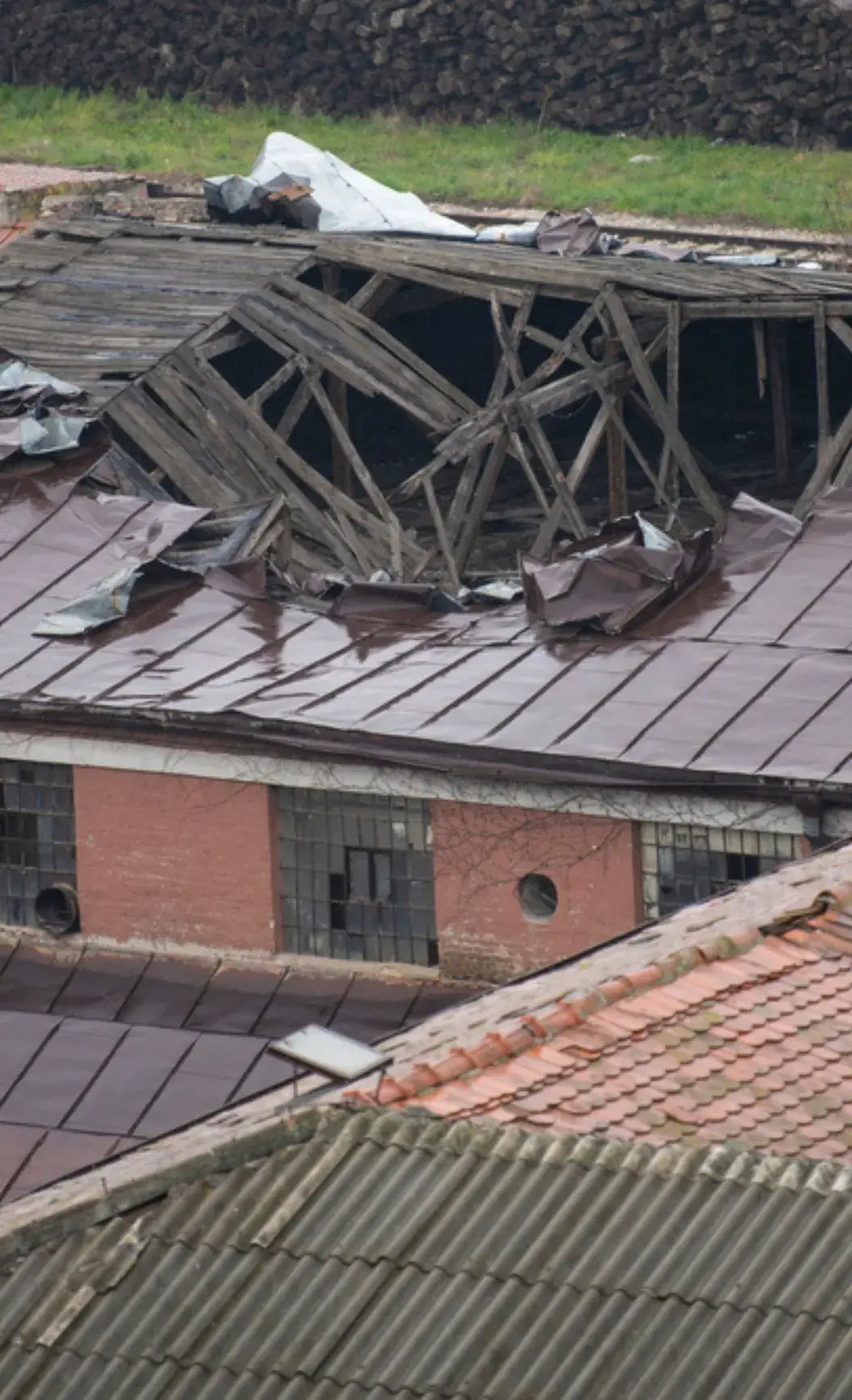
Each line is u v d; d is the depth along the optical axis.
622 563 73.94
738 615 73.56
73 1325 41.75
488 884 69.62
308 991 71.38
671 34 167.00
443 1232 42.25
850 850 59.53
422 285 136.38
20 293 127.06
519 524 140.62
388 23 176.62
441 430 122.44
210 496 115.25
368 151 172.62
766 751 66.56
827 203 149.25
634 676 71.00
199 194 159.25
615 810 67.44
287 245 130.62
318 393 122.81
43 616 77.50
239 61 184.25
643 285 121.25
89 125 184.25
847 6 162.12
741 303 119.75
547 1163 43.25
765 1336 40.59
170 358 120.00
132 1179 43.22
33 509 82.81
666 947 53.19
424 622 76.31
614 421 124.31
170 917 73.31
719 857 67.38
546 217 133.50
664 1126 45.28
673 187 160.00
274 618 77.00
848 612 73.00
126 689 72.69
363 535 119.44
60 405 94.31
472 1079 46.25
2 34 193.12
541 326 149.38
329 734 68.88
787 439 142.25
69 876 74.81
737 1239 42.12
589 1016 48.66
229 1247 42.34
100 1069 69.19
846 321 123.44
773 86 164.88
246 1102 48.12
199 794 71.88
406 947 71.44
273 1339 41.09
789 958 51.53
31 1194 46.06
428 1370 40.38
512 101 174.38
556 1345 40.50
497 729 68.62
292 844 71.75
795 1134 45.56
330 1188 42.97
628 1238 42.03
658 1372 40.19
